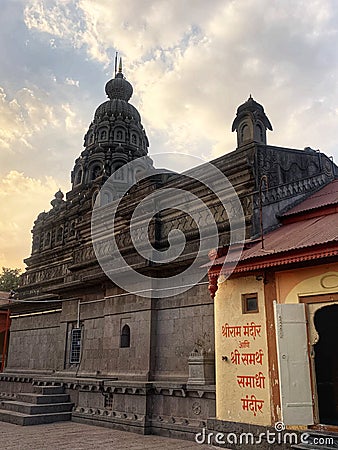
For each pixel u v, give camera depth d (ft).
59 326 71.72
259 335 37.19
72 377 61.26
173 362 48.57
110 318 57.41
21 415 54.80
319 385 47.11
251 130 55.21
